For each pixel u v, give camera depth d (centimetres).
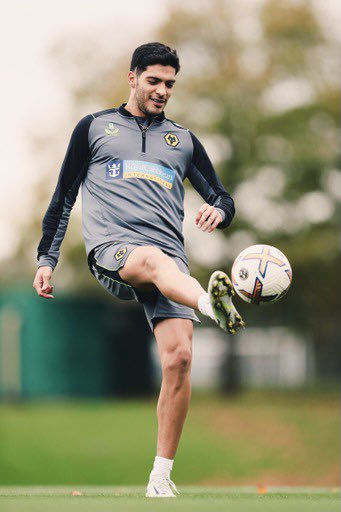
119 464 6862
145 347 9431
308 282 9256
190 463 6925
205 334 12188
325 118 9100
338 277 9244
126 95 9006
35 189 9469
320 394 9925
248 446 7194
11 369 9019
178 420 1532
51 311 9081
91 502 1284
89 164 1625
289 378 11688
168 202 1600
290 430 7512
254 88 9069
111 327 9325
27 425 7569
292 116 8962
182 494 1572
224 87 8956
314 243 8994
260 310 9469
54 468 6850
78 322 9169
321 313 9556
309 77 9044
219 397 9738
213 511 1112
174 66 1598
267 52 9081
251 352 11694
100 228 1578
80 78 9288
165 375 1534
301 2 9025
